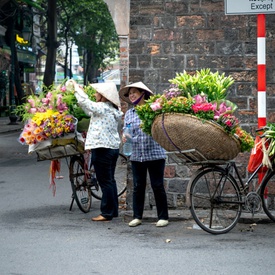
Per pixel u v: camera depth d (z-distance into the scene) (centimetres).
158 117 934
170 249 866
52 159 1148
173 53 1098
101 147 1068
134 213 1030
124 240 924
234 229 996
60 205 1223
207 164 970
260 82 1051
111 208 1082
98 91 1073
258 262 796
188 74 1044
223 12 1091
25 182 1525
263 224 1034
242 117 1094
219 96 960
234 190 1023
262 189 1013
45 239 934
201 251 853
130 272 754
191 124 917
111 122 1079
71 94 1132
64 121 1120
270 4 1023
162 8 1098
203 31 1094
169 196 1103
